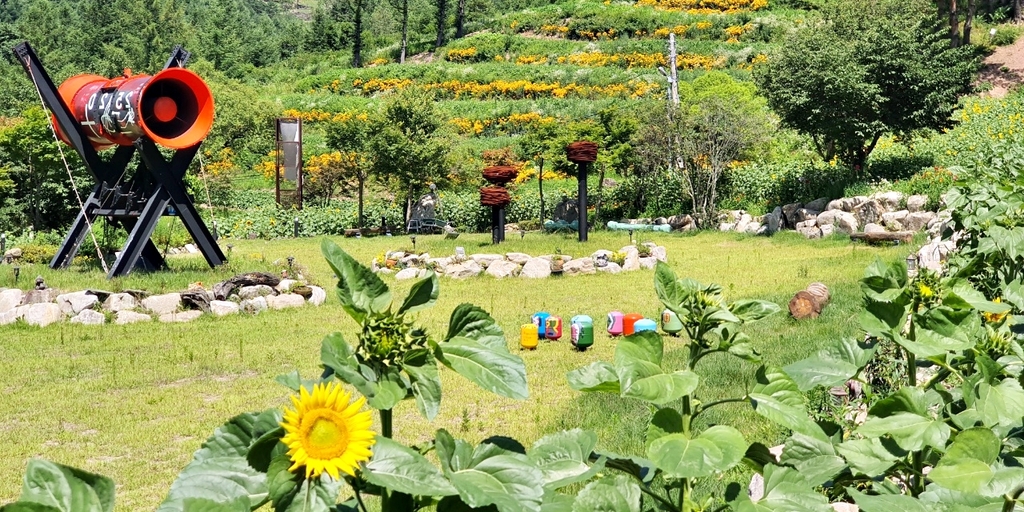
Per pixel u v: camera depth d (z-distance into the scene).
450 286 17.17
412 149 31.88
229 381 10.04
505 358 1.70
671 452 1.94
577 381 2.05
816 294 12.57
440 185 33.75
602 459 2.12
